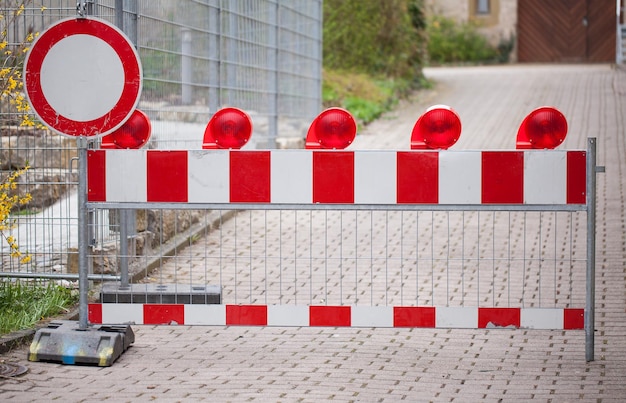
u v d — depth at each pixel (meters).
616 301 8.02
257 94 13.41
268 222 11.30
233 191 6.51
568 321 6.46
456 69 29.78
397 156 6.45
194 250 9.78
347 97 20.67
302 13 15.84
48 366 6.28
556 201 6.43
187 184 6.52
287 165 6.48
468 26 34.28
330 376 6.12
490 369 6.29
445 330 7.27
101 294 7.28
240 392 5.79
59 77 6.47
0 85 7.75
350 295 8.20
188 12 10.54
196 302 7.23
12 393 5.72
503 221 11.35
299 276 8.83
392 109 21.12
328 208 6.49
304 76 16.09
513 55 34.31
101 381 5.99
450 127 6.47
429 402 5.62
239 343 6.88
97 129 6.48
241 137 6.68
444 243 10.35
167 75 9.94
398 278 8.84
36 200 9.62
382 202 6.46
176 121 10.22
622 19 34.19
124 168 6.52
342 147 6.59
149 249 9.18
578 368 6.30
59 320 7.01
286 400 5.64
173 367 6.29
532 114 6.59
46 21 8.20
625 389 5.86
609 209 11.87
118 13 8.55
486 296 8.20
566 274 8.93
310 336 7.09
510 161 6.42
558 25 34.47
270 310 6.54
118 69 6.46
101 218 8.38
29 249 8.80
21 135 9.75
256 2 13.24
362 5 23.92
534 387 5.91
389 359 6.51
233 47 12.26
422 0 25.70
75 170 9.51
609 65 31.27
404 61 24.14
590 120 18.61
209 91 11.32
